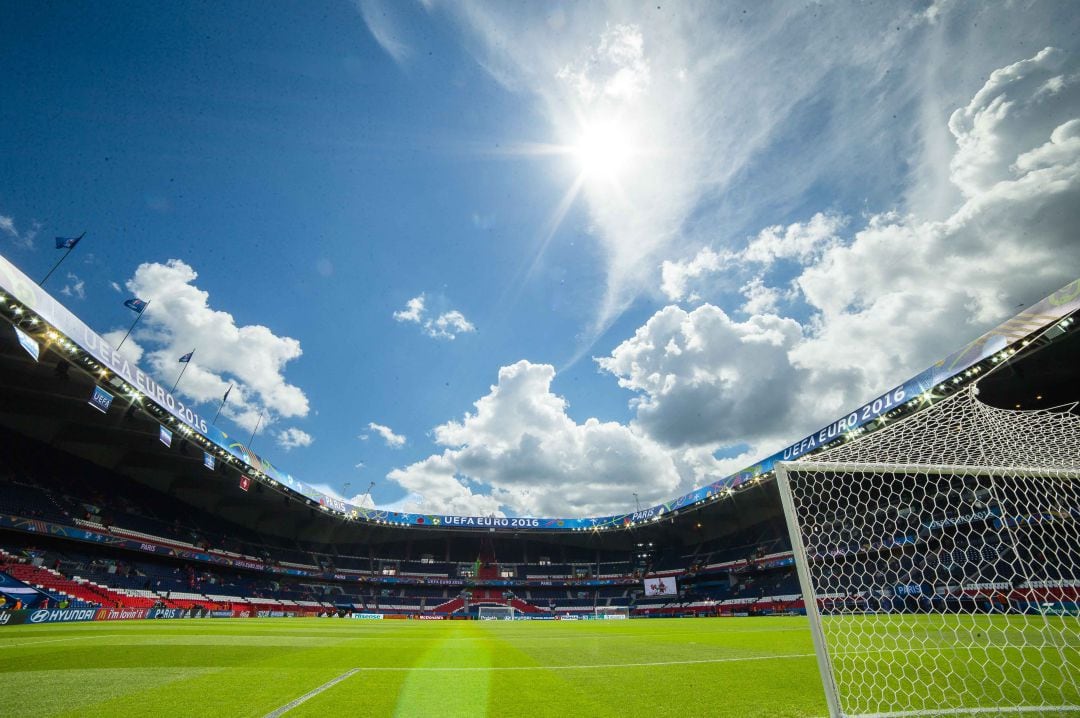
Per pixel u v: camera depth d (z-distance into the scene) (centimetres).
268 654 902
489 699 508
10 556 2600
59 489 3156
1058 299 1789
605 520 5756
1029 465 729
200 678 629
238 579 4475
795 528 432
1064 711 424
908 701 477
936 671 624
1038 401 2472
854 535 1491
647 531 5997
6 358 2395
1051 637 913
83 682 595
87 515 3144
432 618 5062
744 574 4916
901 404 2523
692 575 5291
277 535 5403
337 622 2853
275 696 519
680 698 509
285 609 4091
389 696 522
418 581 5775
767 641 1170
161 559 3759
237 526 4950
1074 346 2016
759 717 427
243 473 3825
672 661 821
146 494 3981
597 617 4994
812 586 408
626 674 676
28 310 1905
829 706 371
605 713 446
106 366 2317
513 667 752
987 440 710
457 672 696
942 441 690
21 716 434
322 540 5897
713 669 718
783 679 619
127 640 1123
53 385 2616
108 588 2836
